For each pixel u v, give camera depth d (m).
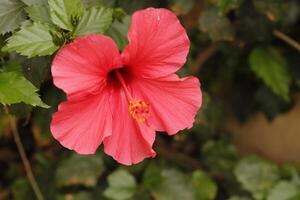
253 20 0.87
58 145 0.98
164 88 0.65
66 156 0.95
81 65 0.61
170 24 0.62
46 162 0.96
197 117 0.84
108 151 0.65
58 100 0.79
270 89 0.97
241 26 0.87
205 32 0.85
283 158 1.00
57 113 0.62
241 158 0.98
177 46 0.63
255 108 1.00
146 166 0.95
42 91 0.79
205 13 0.84
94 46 0.61
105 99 0.64
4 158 1.01
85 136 0.63
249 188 0.92
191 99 0.65
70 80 0.61
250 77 0.99
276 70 0.89
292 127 0.99
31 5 0.64
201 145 1.01
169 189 0.92
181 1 0.80
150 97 0.66
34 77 0.66
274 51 0.91
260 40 0.90
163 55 0.63
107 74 0.64
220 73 0.99
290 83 0.96
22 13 0.65
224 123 1.03
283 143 1.00
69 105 0.62
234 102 1.01
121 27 0.71
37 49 0.63
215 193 0.93
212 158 0.97
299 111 0.99
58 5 0.63
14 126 0.91
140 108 0.64
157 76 0.64
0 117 0.92
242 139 1.03
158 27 0.62
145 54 0.63
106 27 0.64
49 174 0.95
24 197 0.95
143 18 0.61
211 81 1.00
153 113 0.66
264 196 0.92
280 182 0.91
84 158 0.92
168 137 1.01
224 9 0.76
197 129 0.98
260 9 0.84
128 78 0.66
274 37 0.93
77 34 0.64
